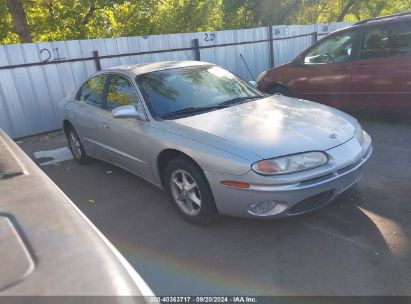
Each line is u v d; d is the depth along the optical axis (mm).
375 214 3508
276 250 3062
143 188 4551
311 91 7090
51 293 885
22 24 11391
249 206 3064
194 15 18188
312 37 13547
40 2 13828
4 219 1159
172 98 4031
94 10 14641
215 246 3184
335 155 3184
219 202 3215
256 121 3512
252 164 2967
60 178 5176
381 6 22562
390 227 3270
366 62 6277
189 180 3482
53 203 1275
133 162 4180
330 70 6746
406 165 4637
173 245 3256
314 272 2760
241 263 2930
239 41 11047
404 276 2643
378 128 6305
